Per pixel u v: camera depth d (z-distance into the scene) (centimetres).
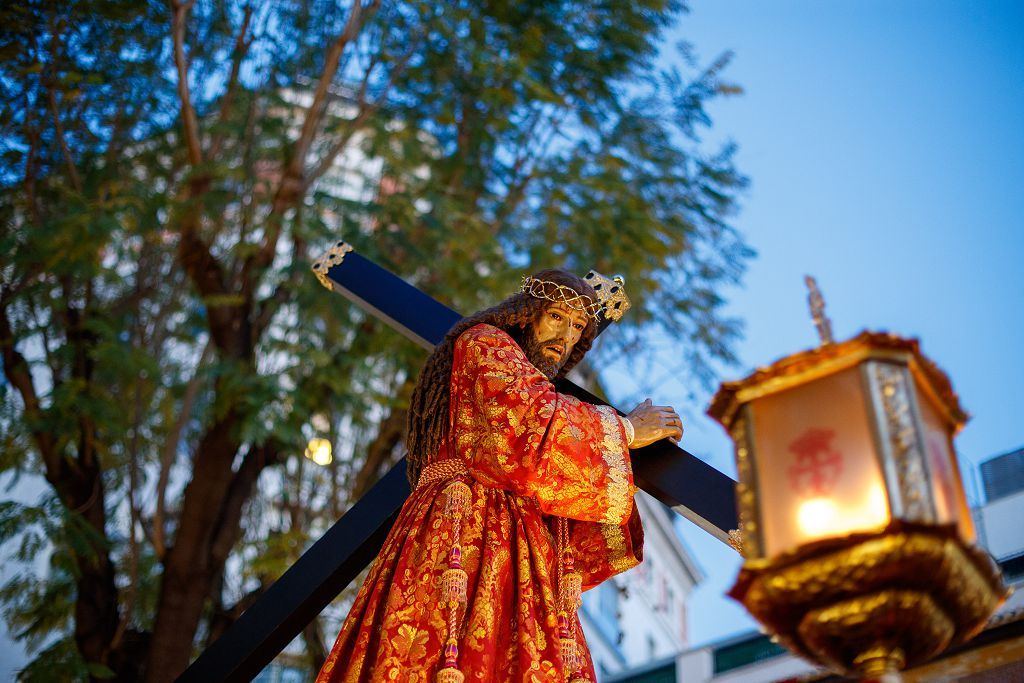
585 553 378
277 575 937
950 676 536
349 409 1033
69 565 884
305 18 1097
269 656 398
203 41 1082
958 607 207
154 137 1079
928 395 225
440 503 353
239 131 1055
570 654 333
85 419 944
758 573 211
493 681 327
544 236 1104
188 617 880
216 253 1112
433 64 1111
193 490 919
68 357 959
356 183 1234
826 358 223
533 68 1122
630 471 352
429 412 377
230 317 1006
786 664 1529
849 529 209
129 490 949
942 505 210
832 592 205
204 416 963
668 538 2903
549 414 351
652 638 2734
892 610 203
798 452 220
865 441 215
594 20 1138
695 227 1164
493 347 369
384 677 322
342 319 1004
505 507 356
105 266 1025
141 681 869
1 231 948
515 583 345
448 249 1074
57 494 922
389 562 348
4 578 1032
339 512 1031
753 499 221
